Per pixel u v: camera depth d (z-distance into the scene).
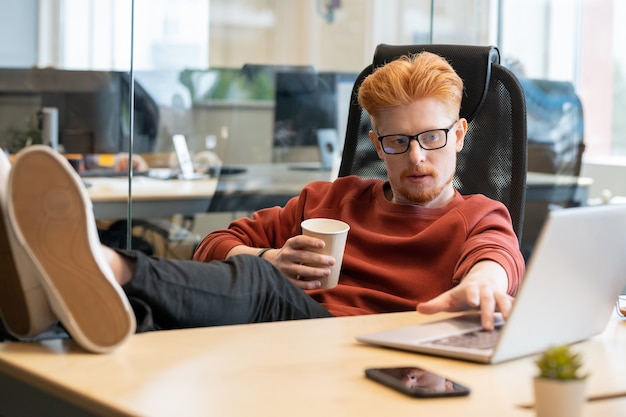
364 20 5.18
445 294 1.37
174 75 3.93
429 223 1.89
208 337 1.32
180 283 1.41
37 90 3.64
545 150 4.10
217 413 0.96
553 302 1.22
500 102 2.08
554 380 0.89
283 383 1.08
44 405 1.13
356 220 1.99
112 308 1.21
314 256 1.68
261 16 4.81
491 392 1.05
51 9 4.44
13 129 3.63
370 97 1.86
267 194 3.95
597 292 1.31
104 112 3.71
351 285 1.89
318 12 5.05
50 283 1.20
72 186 1.21
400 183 1.88
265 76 4.01
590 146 5.14
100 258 1.22
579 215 1.19
